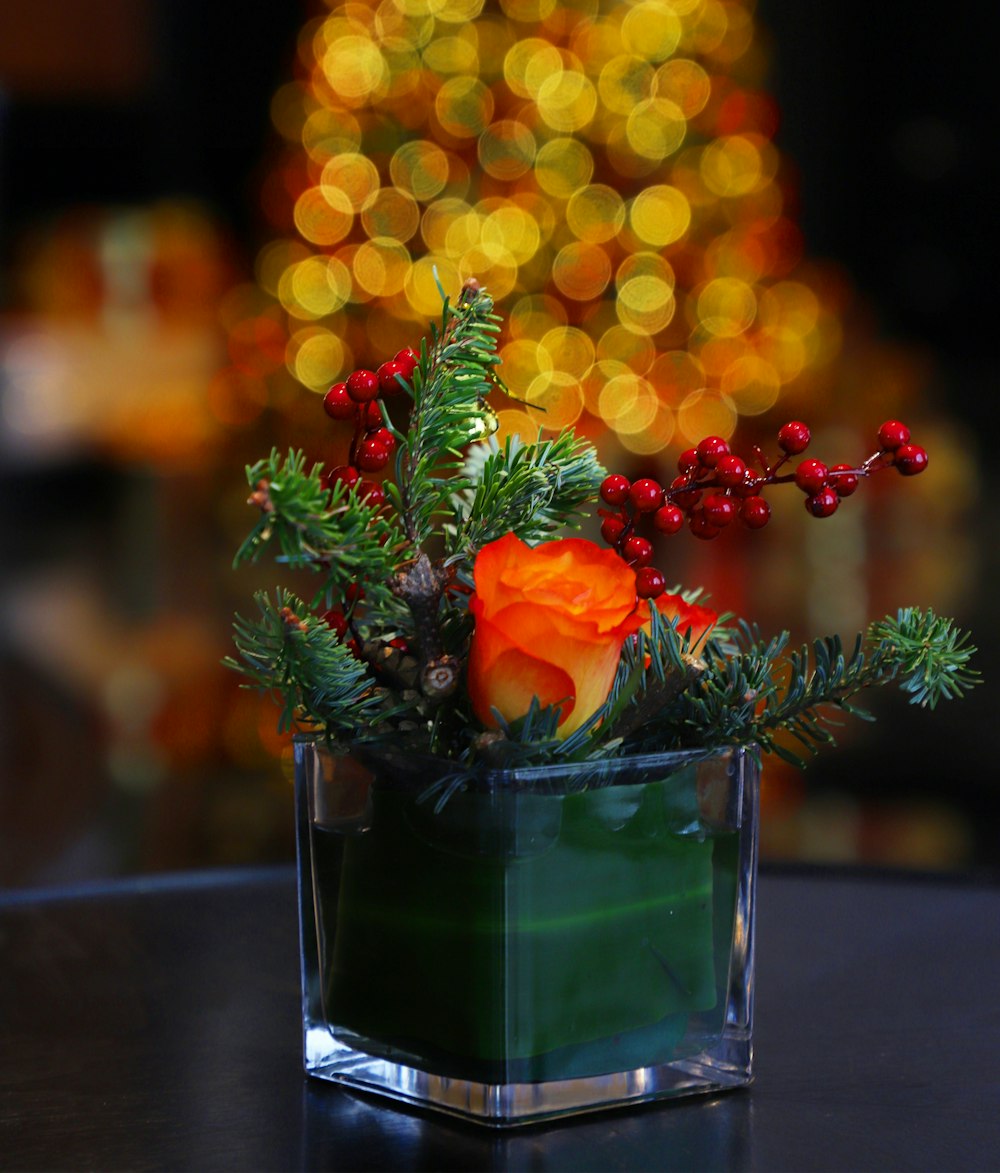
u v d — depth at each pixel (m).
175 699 2.23
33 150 4.01
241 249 4.07
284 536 0.39
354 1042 0.45
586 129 2.71
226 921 0.64
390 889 0.44
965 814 1.88
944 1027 0.51
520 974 0.42
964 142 3.66
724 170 2.71
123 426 2.40
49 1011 0.54
